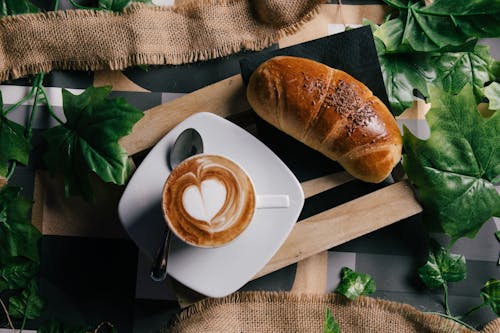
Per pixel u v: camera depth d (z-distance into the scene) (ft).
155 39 2.71
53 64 2.71
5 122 2.63
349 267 2.75
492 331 2.68
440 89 2.56
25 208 2.60
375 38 2.72
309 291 2.73
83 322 2.71
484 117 2.78
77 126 2.59
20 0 2.69
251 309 2.70
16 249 2.62
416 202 2.64
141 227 2.53
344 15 2.82
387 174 2.58
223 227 2.42
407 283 2.76
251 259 2.54
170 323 2.68
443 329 2.67
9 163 2.71
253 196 2.45
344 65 2.66
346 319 2.71
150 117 2.64
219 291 2.53
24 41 2.67
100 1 2.71
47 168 2.72
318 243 2.62
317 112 2.53
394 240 2.77
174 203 2.41
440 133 2.58
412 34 2.71
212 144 2.57
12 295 2.71
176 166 2.48
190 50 2.74
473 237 2.64
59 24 2.67
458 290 2.77
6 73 2.70
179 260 2.53
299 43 2.75
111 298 2.72
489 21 2.66
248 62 2.63
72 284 2.71
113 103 2.58
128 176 2.62
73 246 2.72
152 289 2.72
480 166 2.59
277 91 2.54
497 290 2.71
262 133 2.68
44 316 2.70
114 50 2.70
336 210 2.64
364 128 2.52
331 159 2.65
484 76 2.76
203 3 2.73
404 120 2.80
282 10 2.70
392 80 2.72
